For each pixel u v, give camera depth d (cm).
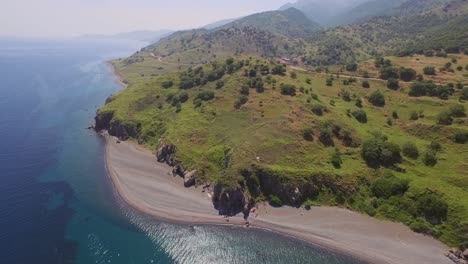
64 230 7262
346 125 10094
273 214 7900
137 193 8900
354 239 7069
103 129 13862
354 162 8800
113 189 9150
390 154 8638
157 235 7250
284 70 14625
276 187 8262
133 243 6950
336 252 6794
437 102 11100
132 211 8138
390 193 7794
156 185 9275
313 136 9569
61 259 6350
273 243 7069
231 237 7238
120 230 7381
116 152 11625
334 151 9125
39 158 10888
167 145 10750
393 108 11562
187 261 6488
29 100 18488
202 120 11731
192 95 14025
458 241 6631
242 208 8019
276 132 9669
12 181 9262
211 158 9612
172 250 6788
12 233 7025
